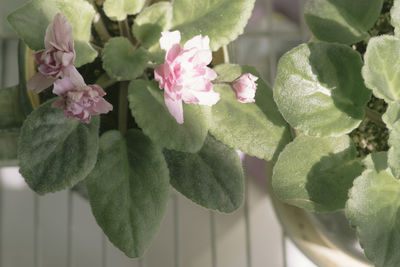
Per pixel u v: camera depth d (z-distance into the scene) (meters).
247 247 0.66
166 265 0.65
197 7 0.45
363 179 0.43
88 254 0.65
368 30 0.49
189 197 0.44
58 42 0.40
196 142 0.42
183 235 0.65
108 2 0.45
